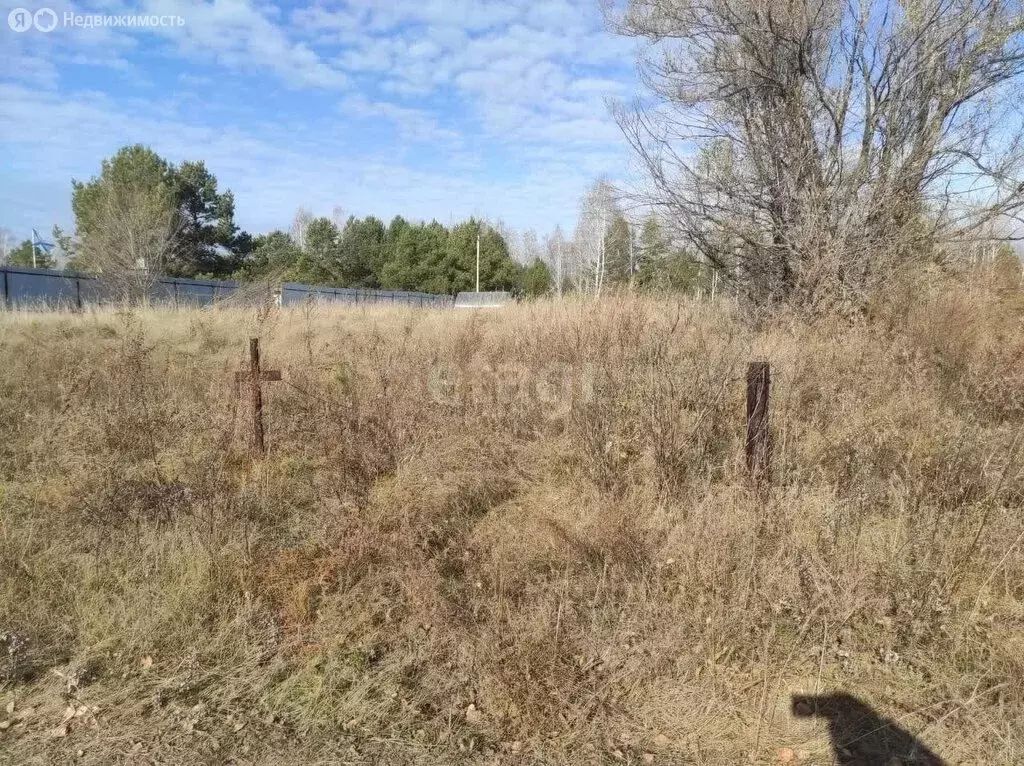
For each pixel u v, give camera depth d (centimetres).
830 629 281
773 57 926
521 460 462
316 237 4703
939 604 281
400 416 469
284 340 852
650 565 319
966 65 852
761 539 326
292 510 411
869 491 370
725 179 1009
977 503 346
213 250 3288
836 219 912
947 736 235
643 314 698
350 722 246
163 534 352
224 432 468
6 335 823
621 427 448
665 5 979
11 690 261
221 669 273
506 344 749
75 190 2884
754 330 786
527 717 246
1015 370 534
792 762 226
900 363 564
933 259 895
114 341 799
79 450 474
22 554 338
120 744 235
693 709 249
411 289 4575
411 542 333
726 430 434
